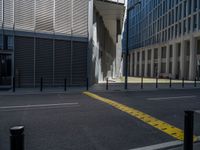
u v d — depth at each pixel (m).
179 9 48.72
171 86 22.69
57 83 18.00
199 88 21.28
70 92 15.10
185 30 46.50
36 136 5.48
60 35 18.00
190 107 10.02
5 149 4.59
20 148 2.60
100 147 4.82
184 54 47.12
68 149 4.67
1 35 15.96
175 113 8.56
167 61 54.38
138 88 19.17
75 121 6.99
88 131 5.96
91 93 14.80
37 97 12.45
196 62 43.75
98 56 25.66
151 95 14.58
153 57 64.06
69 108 9.16
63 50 18.22
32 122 6.79
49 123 6.70
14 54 16.36
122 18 27.80
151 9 65.81
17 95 13.20
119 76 44.03
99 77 26.95
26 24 16.67
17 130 2.60
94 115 7.90
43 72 17.39
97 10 23.53
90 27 19.55
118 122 6.98
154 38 63.41
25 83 16.78
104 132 5.91
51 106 9.56
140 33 75.62
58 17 17.89
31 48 16.92
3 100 11.17
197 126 6.79
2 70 16.28
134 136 5.62
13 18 16.22
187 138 3.88
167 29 54.72
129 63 85.62
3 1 15.89
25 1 16.59
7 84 16.44
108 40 37.28
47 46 17.53
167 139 5.43
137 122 7.03
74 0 18.59
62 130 6.01
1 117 7.41
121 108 9.36
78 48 18.94
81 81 19.16
